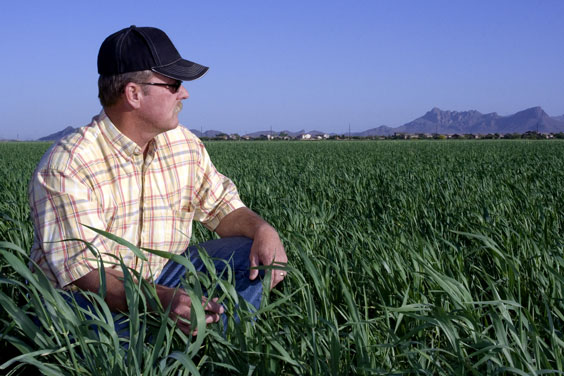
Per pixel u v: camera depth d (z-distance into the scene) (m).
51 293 1.84
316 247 3.80
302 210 4.91
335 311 2.90
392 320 2.71
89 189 2.42
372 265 2.95
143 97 2.39
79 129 2.52
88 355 1.80
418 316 1.99
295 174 11.98
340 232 4.10
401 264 3.00
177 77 2.39
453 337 1.91
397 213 5.55
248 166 16.09
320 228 4.46
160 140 2.71
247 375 1.96
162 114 2.42
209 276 2.59
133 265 2.67
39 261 2.43
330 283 3.04
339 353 1.91
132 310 1.83
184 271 2.75
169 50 2.45
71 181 2.35
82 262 2.30
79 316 1.98
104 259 2.38
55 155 2.39
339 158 22.36
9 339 1.90
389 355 2.25
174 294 2.04
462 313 2.21
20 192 6.88
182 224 2.89
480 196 6.48
